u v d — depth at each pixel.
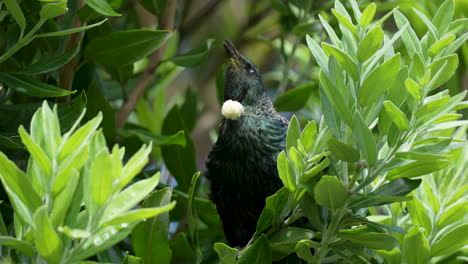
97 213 3.85
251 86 7.67
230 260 5.43
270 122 7.08
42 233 3.87
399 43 9.24
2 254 4.89
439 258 6.44
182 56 8.36
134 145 8.00
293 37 11.38
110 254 6.07
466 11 9.45
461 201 6.13
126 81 8.48
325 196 5.21
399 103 5.29
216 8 11.38
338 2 5.57
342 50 5.11
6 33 7.11
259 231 5.89
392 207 6.59
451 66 5.02
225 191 7.16
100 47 7.20
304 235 5.72
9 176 4.08
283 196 5.68
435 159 5.11
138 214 3.81
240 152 6.97
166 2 8.49
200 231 8.05
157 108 9.59
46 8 5.59
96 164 3.79
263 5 11.55
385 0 10.02
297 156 5.31
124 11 10.05
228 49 7.98
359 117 4.94
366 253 5.76
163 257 5.55
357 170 5.13
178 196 7.71
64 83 7.30
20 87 5.97
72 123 6.07
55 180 4.03
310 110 10.22
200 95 11.65
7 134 6.17
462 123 5.26
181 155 8.07
